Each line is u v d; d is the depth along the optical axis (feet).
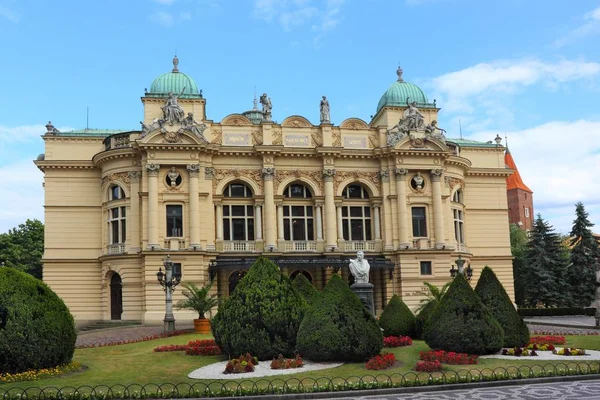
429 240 199.62
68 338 82.23
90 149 200.95
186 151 184.96
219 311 93.04
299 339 86.43
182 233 183.62
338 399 67.56
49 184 196.44
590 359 87.35
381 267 191.21
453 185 214.28
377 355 85.76
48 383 73.87
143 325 171.94
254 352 88.17
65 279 192.65
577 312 239.71
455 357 83.97
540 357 89.04
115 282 189.78
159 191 183.21
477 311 89.66
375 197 201.67
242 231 195.42
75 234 195.11
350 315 85.51
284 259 190.19
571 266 259.80
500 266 225.56
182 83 201.98
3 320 76.89
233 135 196.03
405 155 200.34
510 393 68.13
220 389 70.28
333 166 199.11
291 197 199.82
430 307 110.01
